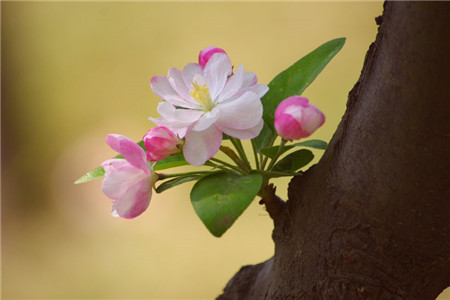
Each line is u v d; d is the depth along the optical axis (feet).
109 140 1.88
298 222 1.93
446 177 1.79
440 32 1.72
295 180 1.93
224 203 1.80
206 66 1.92
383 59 1.79
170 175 1.90
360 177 1.84
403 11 1.75
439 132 1.77
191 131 1.87
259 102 1.86
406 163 1.80
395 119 1.78
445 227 1.83
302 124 1.81
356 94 1.85
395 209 1.82
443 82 1.74
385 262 1.86
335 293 1.89
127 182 1.86
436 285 1.90
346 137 1.86
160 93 1.92
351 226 1.86
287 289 1.94
